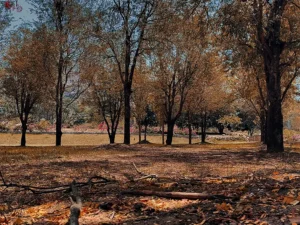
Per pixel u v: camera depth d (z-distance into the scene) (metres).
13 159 12.09
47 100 28.70
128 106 25.05
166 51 24.91
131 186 5.86
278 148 15.67
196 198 4.53
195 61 27.69
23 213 4.28
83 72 25.56
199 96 35.03
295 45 15.84
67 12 23.19
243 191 4.86
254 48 16.50
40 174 7.80
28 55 24.56
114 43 24.89
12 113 33.44
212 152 16.72
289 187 4.99
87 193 5.27
